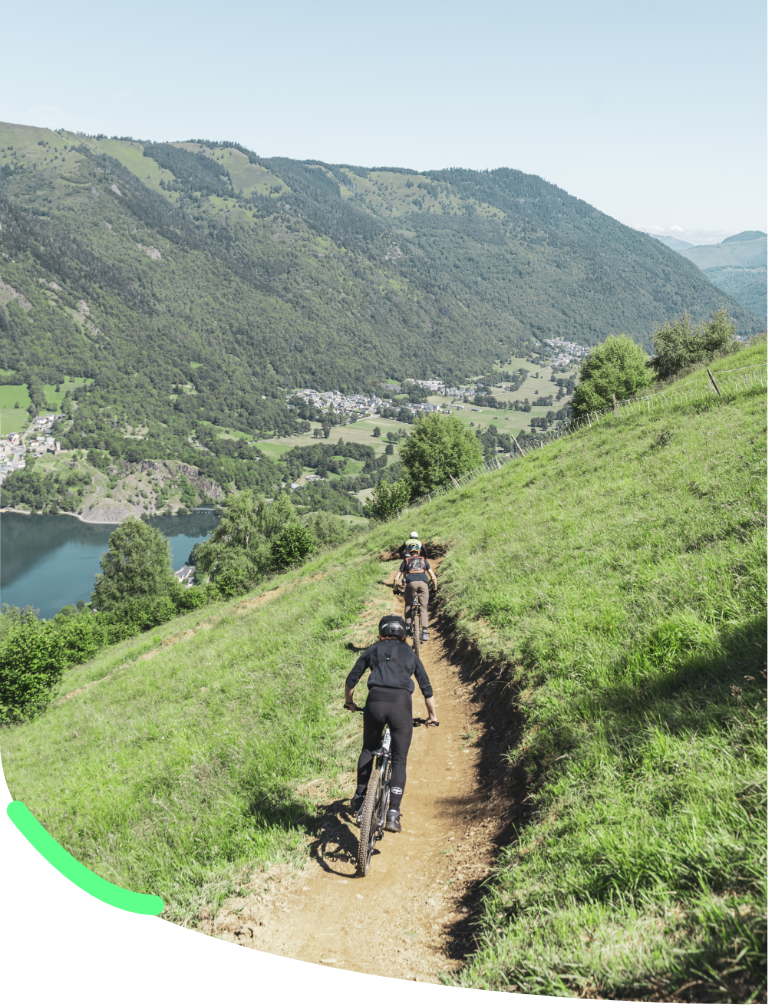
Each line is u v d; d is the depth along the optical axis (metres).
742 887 2.68
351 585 15.50
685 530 7.96
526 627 7.41
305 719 7.86
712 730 3.88
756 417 12.34
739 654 4.71
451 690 7.75
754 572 5.74
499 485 21.47
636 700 4.85
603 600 6.94
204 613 28.52
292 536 38.38
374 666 4.72
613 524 9.76
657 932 2.66
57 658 20.42
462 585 11.09
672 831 3.21
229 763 7.38
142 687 15.43
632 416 20.61
